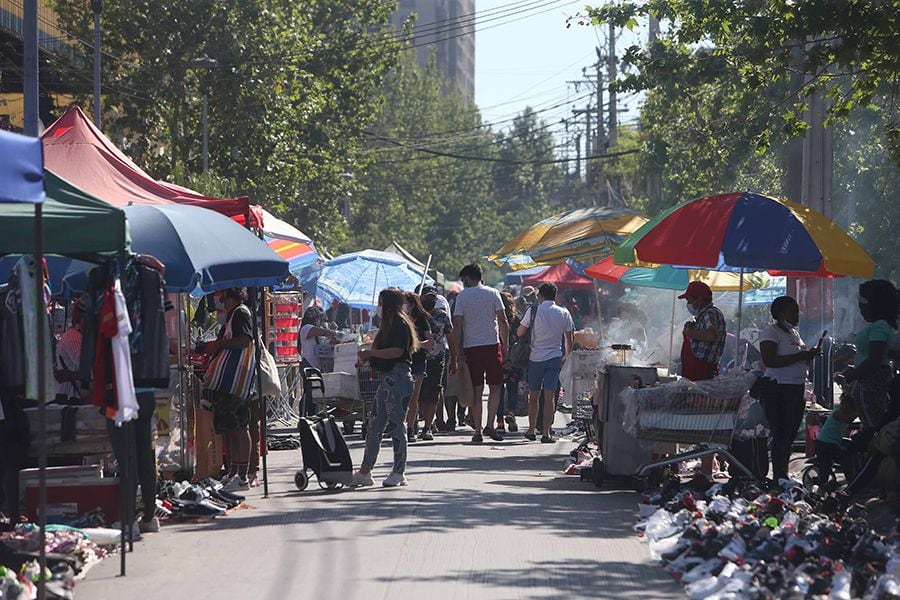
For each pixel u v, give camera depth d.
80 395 20.84
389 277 48.56
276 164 78.81
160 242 20.22
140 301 17.05
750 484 20.61
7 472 18.06
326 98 90.00
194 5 74.44
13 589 13.41
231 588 14.55
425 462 28.20
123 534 15.55
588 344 38.34
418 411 36.59
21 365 17.64
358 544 17.36
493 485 23.98
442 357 33.44
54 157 24.88
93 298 16.41
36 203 13.13
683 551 15.84
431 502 21.58
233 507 21.02
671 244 22.77
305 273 48.34
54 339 21.25
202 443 23.64
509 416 36.38
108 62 74.81
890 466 19.55
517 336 34.47
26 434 18.08
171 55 74.88
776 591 13.59
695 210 23.23
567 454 29.86
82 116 25.78
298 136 87.25
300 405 38.00
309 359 39.09
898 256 59.44
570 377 34.81
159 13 74.06
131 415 15.66
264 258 21.58
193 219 21.22
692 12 32.81
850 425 24.45
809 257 22.36
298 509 20.89
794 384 22.30
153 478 18.61
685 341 23.31
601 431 23.70
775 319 22.50
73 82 75.12
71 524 18.12
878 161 57.03
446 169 166.25
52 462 19.95
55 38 78.00
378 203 142.75
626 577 15.04
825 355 29.22
